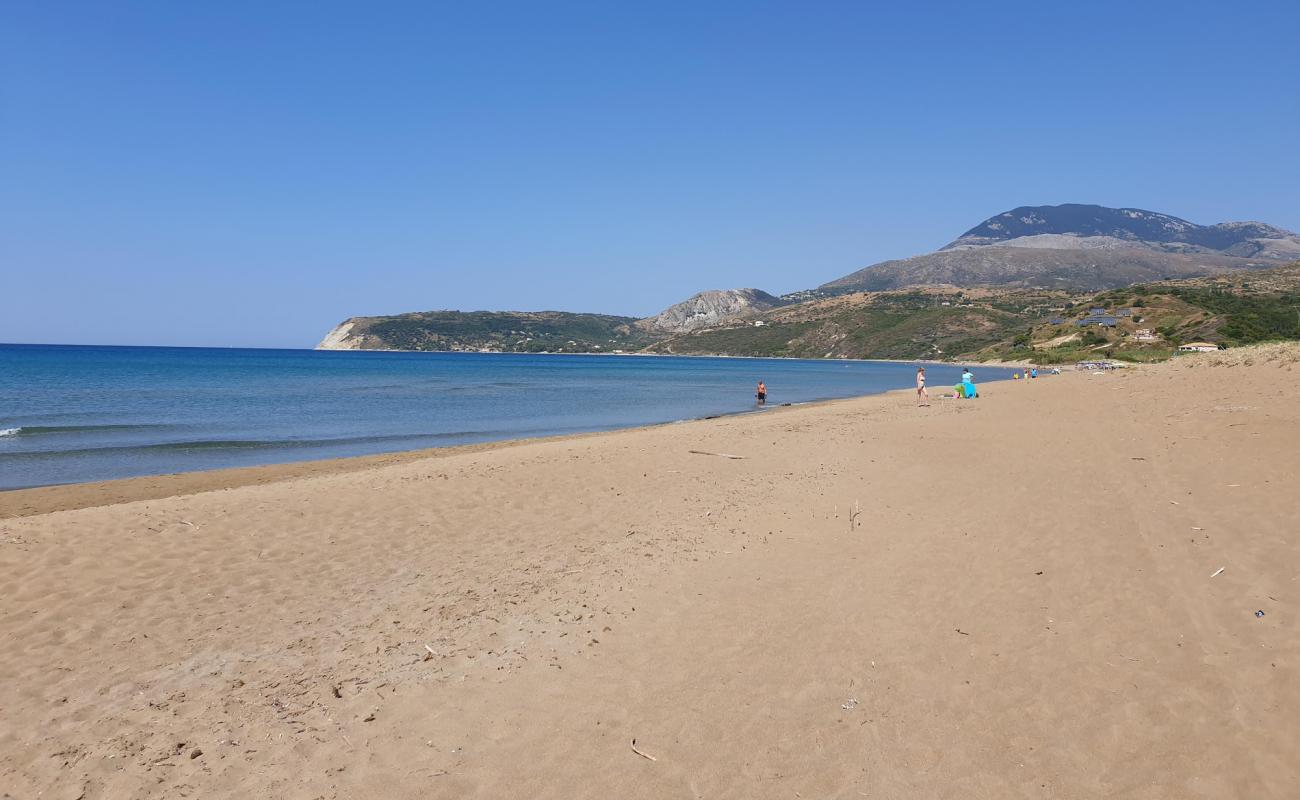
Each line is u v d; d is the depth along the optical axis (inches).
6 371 2787.9
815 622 261.0
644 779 175.2
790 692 212.1
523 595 303.3
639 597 297.3
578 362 6594.5
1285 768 151.4
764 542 370.0
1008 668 211.8
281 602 299.1
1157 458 454.0
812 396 2010.3
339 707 214.8
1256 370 897.5
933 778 166.7
